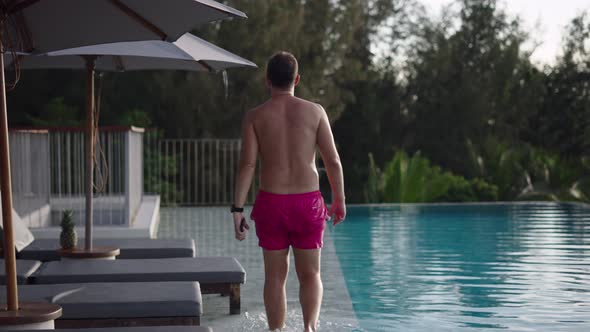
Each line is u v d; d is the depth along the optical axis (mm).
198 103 20734
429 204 18219
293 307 5641
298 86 21250
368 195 20328
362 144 27016
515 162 21031
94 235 9258
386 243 10469
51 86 21547
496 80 27328
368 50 27719
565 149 23609
